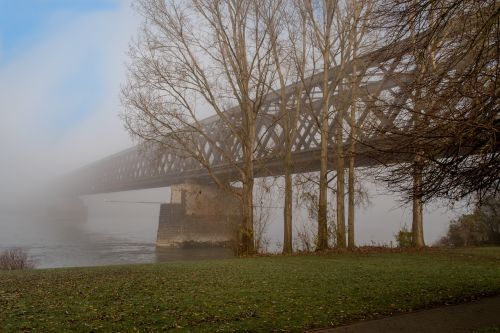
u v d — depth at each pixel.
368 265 19.33
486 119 7.18
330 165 30.92
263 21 27.30
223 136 44.03
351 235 27.45
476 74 7.28
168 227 64.69
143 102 26.59
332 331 8.20
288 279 15.02
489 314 9.27
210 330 8.23
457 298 11.07
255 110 28.03
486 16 7.66
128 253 55.09
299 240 28.34
